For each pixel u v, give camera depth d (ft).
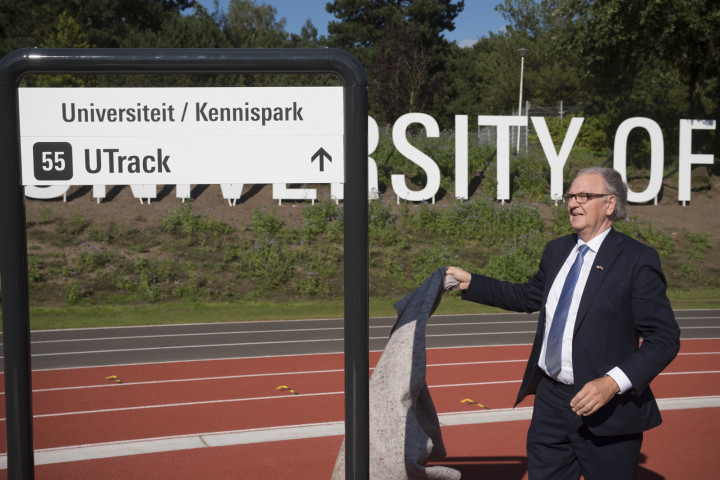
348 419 7.47
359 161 7.41
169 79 104.12
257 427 24.00
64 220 76.07
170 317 56.70
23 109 7.34
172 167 7.51
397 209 85.97
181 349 42.32
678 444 21.03
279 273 71.00
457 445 21.21
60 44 127.85
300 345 43.65
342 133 7.57
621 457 9.56
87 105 7.41
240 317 57.36
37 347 43.57
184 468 19.45
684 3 85.05
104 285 66.23
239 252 73.72
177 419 25.29
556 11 96.27
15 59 7.13
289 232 78.18
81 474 19.03
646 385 8.95
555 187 88.58
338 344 44.04
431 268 73.41
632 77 104.99
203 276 69.26
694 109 100.12
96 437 22.89
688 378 32.42
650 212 91.61
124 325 53.62
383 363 11.21
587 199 9.98
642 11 84.43
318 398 28.71
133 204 80.84
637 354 9.01
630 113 120.78
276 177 7.59
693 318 57.21
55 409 27.04
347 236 7.44
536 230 83.30
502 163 87.51
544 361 10.09
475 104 175.94
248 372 34.63
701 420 23.85
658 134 89.30
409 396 10.87
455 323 53.72
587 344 9.59
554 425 10.05
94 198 80.89
